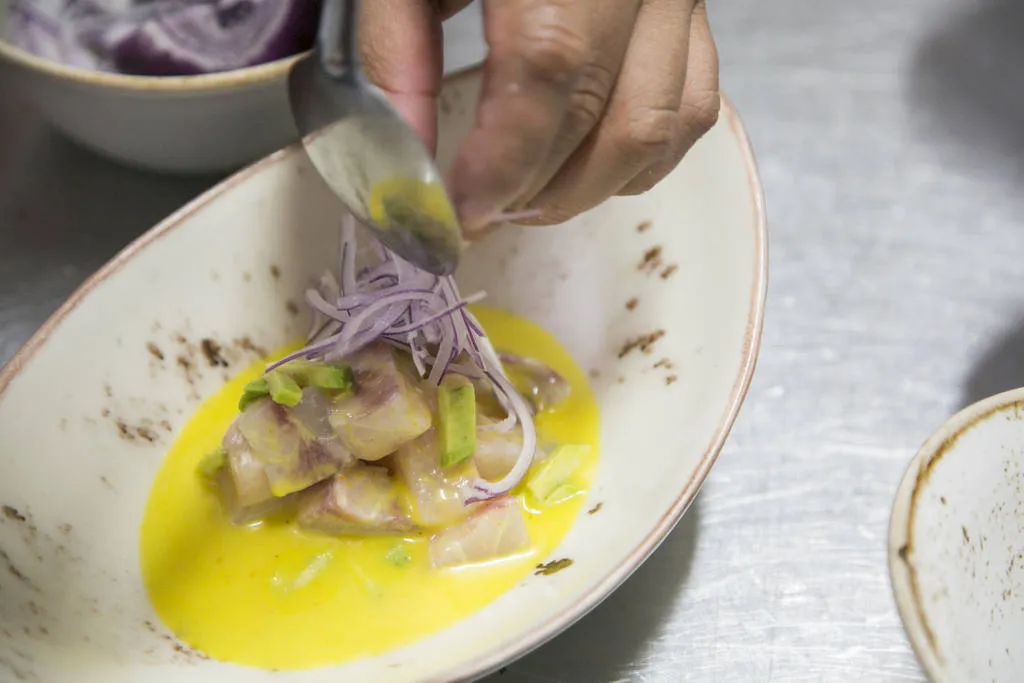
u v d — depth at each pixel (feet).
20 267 1.89
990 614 1.39
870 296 1.86
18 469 1.48
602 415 1.62
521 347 1.72
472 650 1.37
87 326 1.56
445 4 1.54
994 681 1.36
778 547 1.63
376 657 1.45
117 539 1.54
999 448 1.43
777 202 1.98
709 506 1.66
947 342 1.81
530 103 1.35
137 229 1.92
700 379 1.52
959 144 2.05
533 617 1.40
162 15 1.84
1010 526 1.43
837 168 2.02
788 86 2.14
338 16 1.48
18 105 2.09
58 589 1.46
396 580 1.52
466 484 1.55
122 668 1.42
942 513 1.39
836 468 1.69
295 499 1.58
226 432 1.59
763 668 1.54
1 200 1.96
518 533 1.52
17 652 1.36
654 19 1.43
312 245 1.70
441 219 1.41
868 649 1.55
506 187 1.39
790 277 1.89
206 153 1.88
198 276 1.64
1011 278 1.88
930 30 2.22
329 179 1.51
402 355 1.61
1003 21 2.22
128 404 1.59
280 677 1.43
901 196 1.98
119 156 1.90
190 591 1.53
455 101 1.69
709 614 1.58
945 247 1.92
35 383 1.51
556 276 1.72
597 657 1.54
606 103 1.41
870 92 2.13
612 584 1.39
